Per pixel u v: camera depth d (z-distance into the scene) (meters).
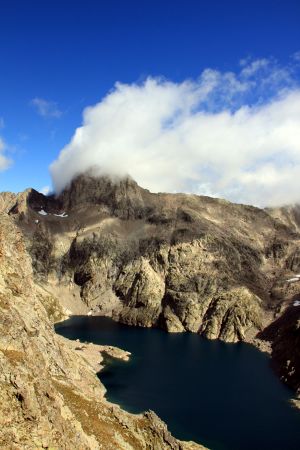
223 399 116.25
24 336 60.03
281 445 89.94
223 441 91.38
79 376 105.50
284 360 146.12
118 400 111.75
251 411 107.88
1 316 58.81
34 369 53.81
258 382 131.75
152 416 75.94
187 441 88.50
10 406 44.69
